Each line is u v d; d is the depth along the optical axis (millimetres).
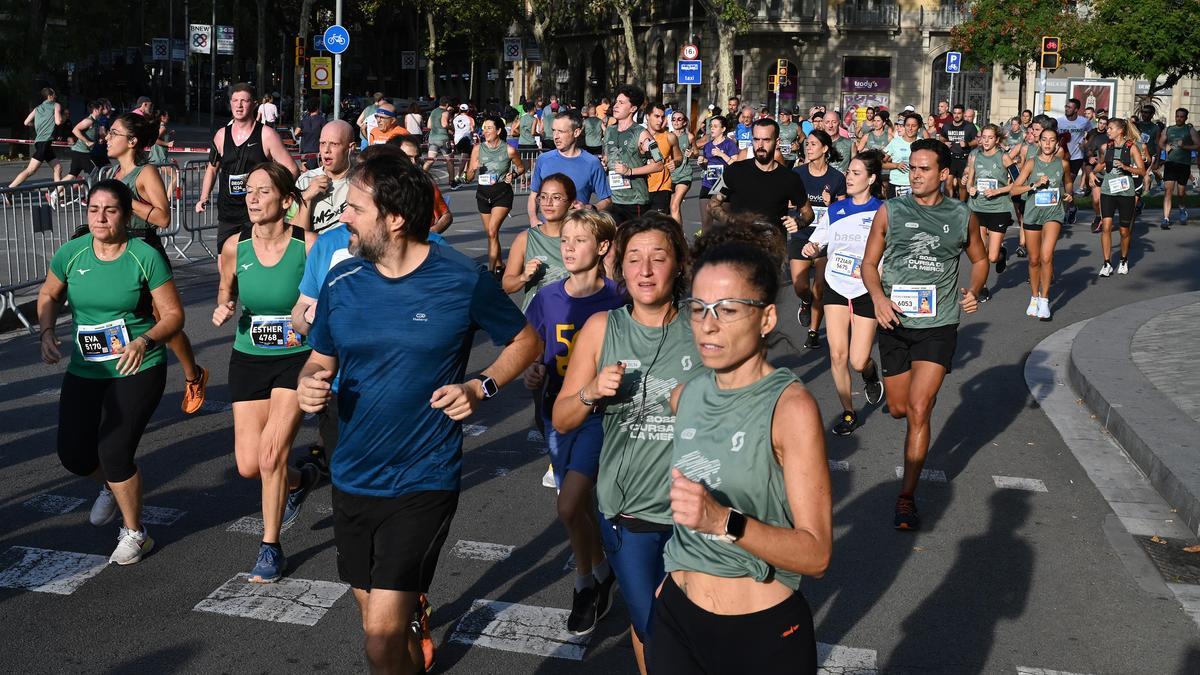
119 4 38344
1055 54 30031
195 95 66875
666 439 3949
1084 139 27234
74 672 4590
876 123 19641
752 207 9750
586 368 4102
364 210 3854
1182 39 35219
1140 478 7418
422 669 4484
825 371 10398
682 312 4055
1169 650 4992
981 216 15016
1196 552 6164
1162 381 9367
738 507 3105
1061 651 4953
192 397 6289
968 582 5680
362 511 3896
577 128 9945
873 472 7484
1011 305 14078
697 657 3150
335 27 24625
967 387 9953
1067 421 8828
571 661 4789
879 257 6629
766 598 3086
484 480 7137
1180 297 13742
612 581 5066
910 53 55656
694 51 31062
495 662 4766
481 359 10484
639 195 12977
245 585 5457
